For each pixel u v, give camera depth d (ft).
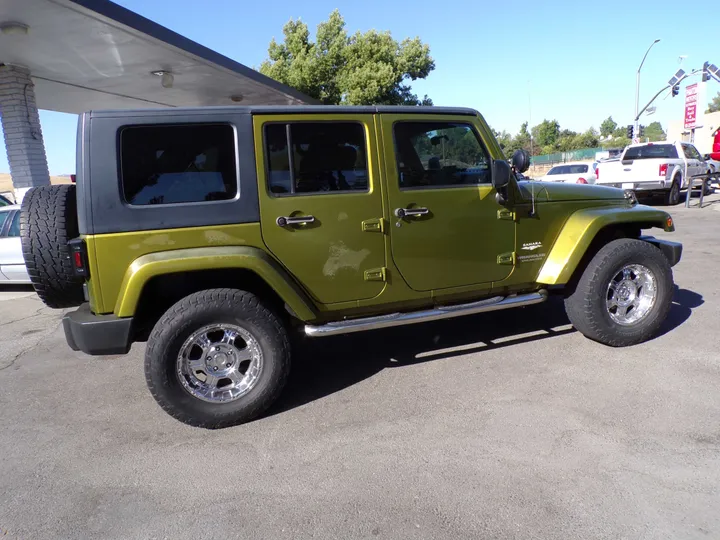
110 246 10.89
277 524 8.41
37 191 12.07
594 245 15.49
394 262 12.91
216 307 11.22
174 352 11.13
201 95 45.39
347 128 12.39
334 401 12.64
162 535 8.30
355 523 8.33
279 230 11.84
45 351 17.92
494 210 13.79
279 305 13.21
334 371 14.48
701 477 8.97
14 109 32.12
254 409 11.67
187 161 11.34
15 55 29.84
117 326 10.92
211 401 11.55
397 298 13.17
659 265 14.78
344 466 9.91
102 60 32.22
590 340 15.55
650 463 9.41
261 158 11.68
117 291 11.07
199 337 11.47
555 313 18.42
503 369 13.82
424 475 9.46
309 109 11.98
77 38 27.76
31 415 12.91
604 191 15.66
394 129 12.76
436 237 13.21
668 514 8.13
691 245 30.17
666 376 12.83
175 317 11.07
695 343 14.84
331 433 11.16
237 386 11.83
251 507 8.87
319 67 81.61
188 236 11.27
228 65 35.96
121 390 14.25
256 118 11.66
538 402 11.88
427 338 16.60
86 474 10.16
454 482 9.21
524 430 10.74
